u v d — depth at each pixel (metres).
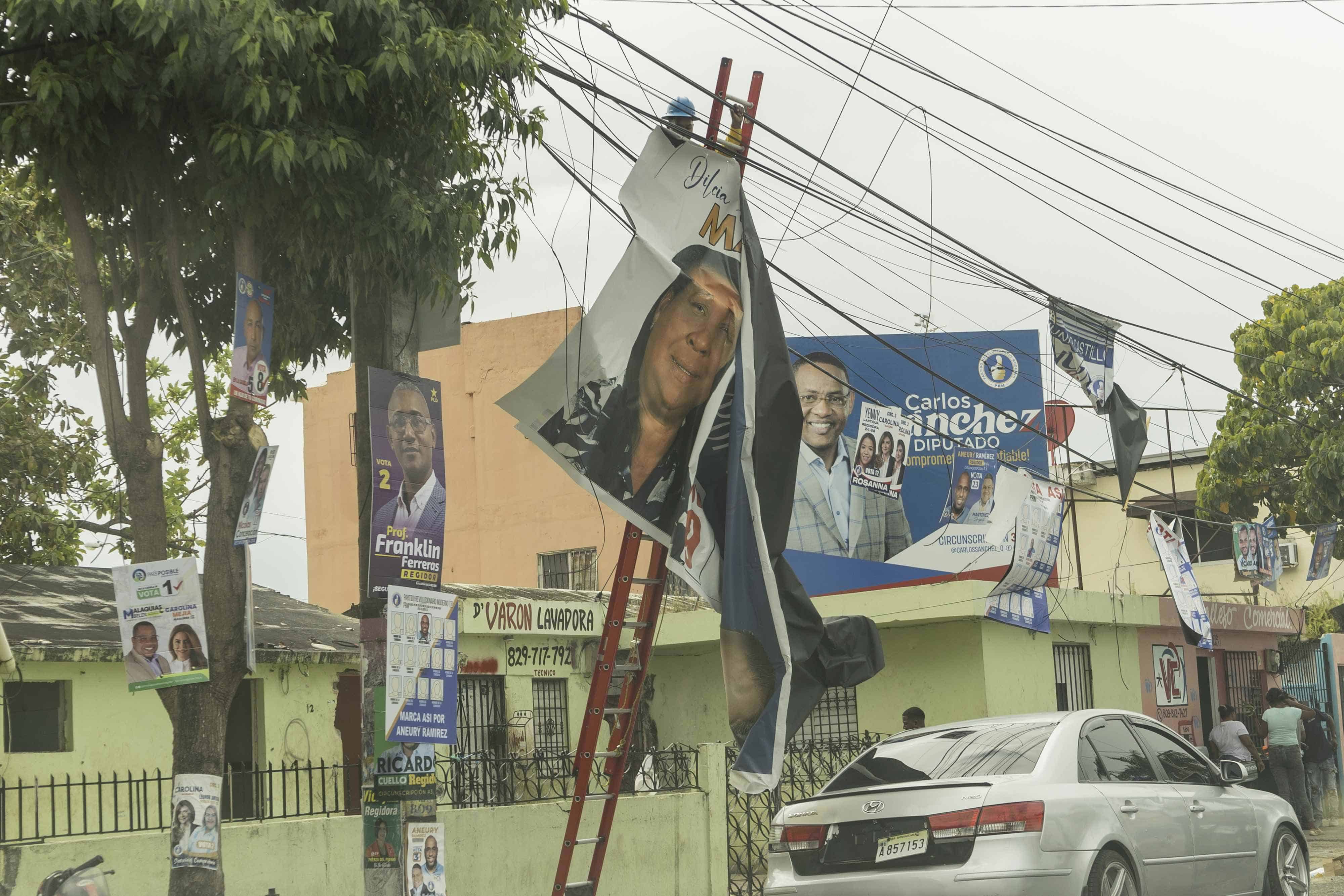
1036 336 22.50
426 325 9.49
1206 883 9.41
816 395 22.42
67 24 7.50
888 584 21.41
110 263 8.56
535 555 28.69
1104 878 8.40
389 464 8.24
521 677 18.44
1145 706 21.38
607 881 11.73
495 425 29.61
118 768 12.88
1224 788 10.19
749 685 9.00
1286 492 26.61
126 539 18.52
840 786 9.34
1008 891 7.90
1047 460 22.19
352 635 16.14
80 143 7.95
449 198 8.79
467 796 13.34
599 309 8.88
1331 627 28.92
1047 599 19.08
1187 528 31.91
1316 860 15.98
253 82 7.66
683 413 9.18
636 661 9.62
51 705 12.60
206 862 7.79
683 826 12.62
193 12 7.44
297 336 9.86
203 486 20.25
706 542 9.27
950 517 21.58
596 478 8.86
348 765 10.72
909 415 22.41
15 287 16.88
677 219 9.24
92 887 7.84
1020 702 18.83
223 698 7.99
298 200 8.39
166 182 8.29
